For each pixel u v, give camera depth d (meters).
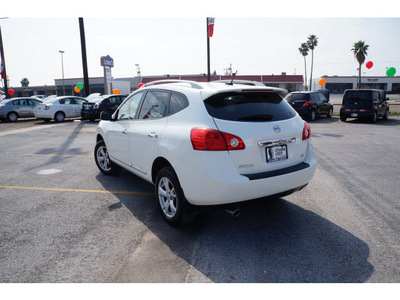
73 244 3.08
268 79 57.97
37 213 3.89
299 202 4.19
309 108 15.15
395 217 3.66
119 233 3.31
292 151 3.27
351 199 4.29
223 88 3.13
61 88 70.81
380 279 2.45
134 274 2.55
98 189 4.84
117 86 57.16
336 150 7.80
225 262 2.71
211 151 2.83
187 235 3.25
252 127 2.98
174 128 3.23
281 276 2.50
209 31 14.98
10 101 17.52
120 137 4.54
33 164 6.63
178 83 3.71
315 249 2.92
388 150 7.77
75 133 11.64
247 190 2.88
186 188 3.03
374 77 70.12
